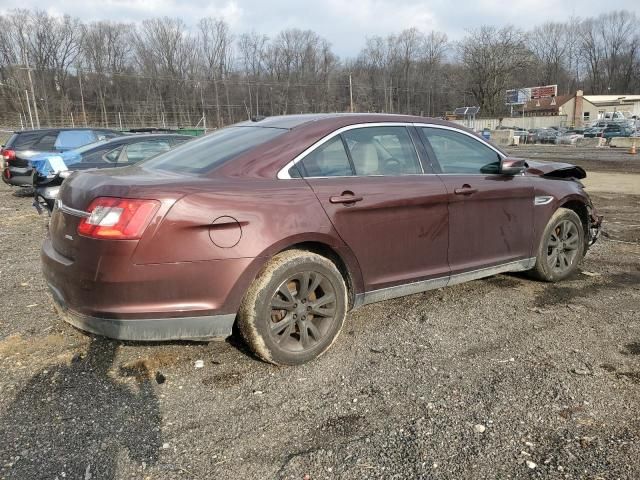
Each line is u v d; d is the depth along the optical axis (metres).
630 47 97.56
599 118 73.50
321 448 2.56
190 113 71.12
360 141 3.75
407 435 2.66
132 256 2.83
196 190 2.98
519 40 75.56
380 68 83.06
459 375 3.26
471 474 2.37
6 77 74.19
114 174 3.27
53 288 3.19
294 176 3.37
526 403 2.95
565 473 2.38
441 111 81.31
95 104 71.25
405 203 3.73
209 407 2.91
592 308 4.42
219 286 3.01
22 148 11.52
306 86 73.25
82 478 2.35
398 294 3.86
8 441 2.60
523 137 48.97
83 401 2.96
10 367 3.33
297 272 3.25
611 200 11.46
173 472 2.39
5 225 8.48
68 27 75.06
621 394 3.05
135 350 3.56
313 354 3.40
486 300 4.59
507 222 4.48
